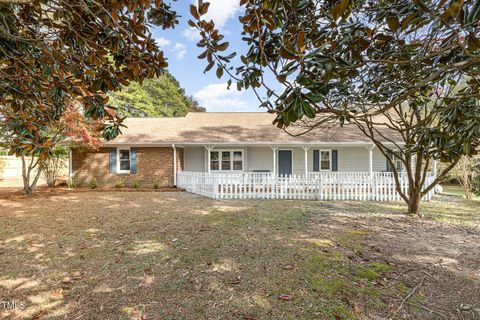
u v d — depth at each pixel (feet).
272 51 7.06
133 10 7.49
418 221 20.74
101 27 8.04
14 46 8.70
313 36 7.00
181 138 45.19
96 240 15.60
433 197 35.50
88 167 45.09
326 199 32.86
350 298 9.21
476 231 17.78
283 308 8.65
